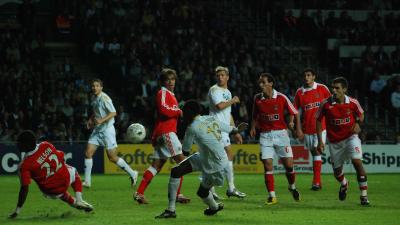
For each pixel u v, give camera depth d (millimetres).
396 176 40406
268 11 60844
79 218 19797
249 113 47156
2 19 57156
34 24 54594
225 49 53000
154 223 18609
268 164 24109
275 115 24266
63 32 56531
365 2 62969
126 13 55656
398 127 48031
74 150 41406
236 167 42719
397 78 50969
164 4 56406
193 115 19109
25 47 49938
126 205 23516
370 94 52656
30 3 53656
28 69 48156
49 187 19531
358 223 18844
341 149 24203
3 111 43312
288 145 24516
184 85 47594
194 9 56719
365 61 53875
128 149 41875
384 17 61344
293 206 23219
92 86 29219
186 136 19156
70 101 45781
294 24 58281
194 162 19453
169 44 52781
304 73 30719
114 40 51750
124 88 49125
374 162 43781
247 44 55500
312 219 19609
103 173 41656
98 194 27812
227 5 61781
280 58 56656
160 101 23672
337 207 22906
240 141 24047
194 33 54375
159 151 23969
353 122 23938
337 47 57062
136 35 52375
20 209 19797
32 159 19234
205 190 19641
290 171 24641
